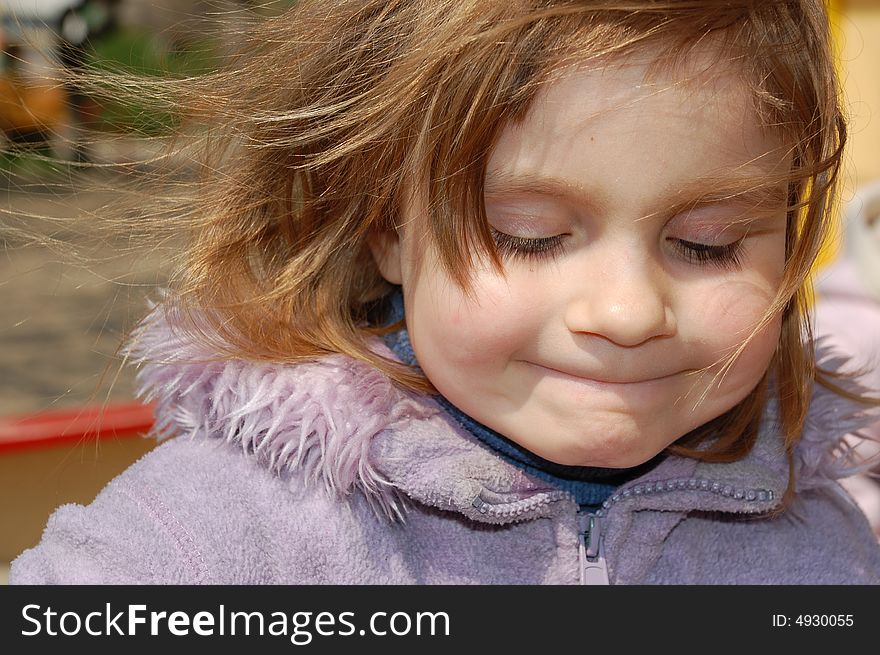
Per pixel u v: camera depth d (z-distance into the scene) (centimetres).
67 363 229
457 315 58
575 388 58
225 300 69
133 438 138
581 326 56
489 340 58
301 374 64
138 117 76
